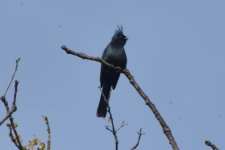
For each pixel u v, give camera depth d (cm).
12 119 692
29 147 722
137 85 766
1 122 670
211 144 634
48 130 716
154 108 711
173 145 657
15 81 697
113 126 777
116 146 771
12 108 686
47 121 720
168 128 678
